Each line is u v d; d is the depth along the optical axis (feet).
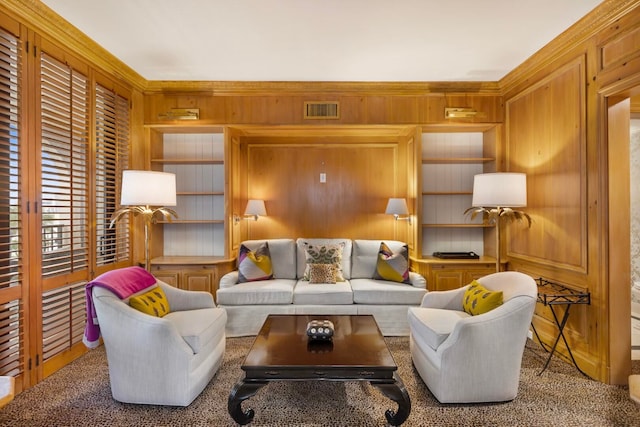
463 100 13.12
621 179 8.39
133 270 8.95
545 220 10.60
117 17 8.59
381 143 15.11
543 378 8.62
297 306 11.62
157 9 8.25
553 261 10.22
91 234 10.25
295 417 7.02
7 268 7.64
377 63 11.26
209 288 12.84
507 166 12.76
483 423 6.85
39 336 8.44
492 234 13.61
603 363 8.42
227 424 6.82
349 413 7.16
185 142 14.51
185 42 9.87
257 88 12.96
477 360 7.36
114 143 11.44
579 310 9.20
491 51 10.44
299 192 15.16
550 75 10.31
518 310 7.39
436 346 7.68
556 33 9.39
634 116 10.93
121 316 7.35
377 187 15.15
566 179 9.68
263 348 7.27
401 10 8.29
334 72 12.01
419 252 13.15
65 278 9.29
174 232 14.66
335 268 12.85
